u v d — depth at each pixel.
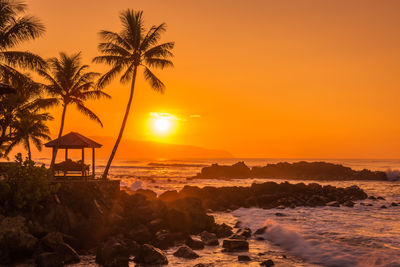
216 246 17.94
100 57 31.94
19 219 15.80
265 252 16.80
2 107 30.25
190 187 36.75
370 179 74.69
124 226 19.19
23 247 14.63
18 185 17.44
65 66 34.06
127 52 32.44
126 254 14.49
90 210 19.55
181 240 18.88
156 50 32.34
